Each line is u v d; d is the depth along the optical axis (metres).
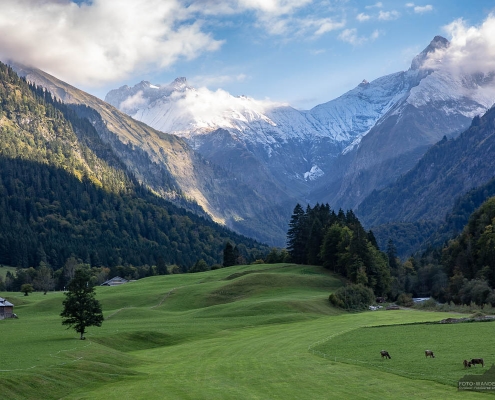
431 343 74.75
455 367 59.16
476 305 141.75
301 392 53.56
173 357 78.50
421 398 49.50
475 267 171.50
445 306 140.88
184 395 53.69
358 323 102.69
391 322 101.94
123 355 77.12
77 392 57.62
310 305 130.75
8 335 94.44
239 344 85.50
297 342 83.62
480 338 76.50
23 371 59.56
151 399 52.75
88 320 89.06
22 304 169.25
